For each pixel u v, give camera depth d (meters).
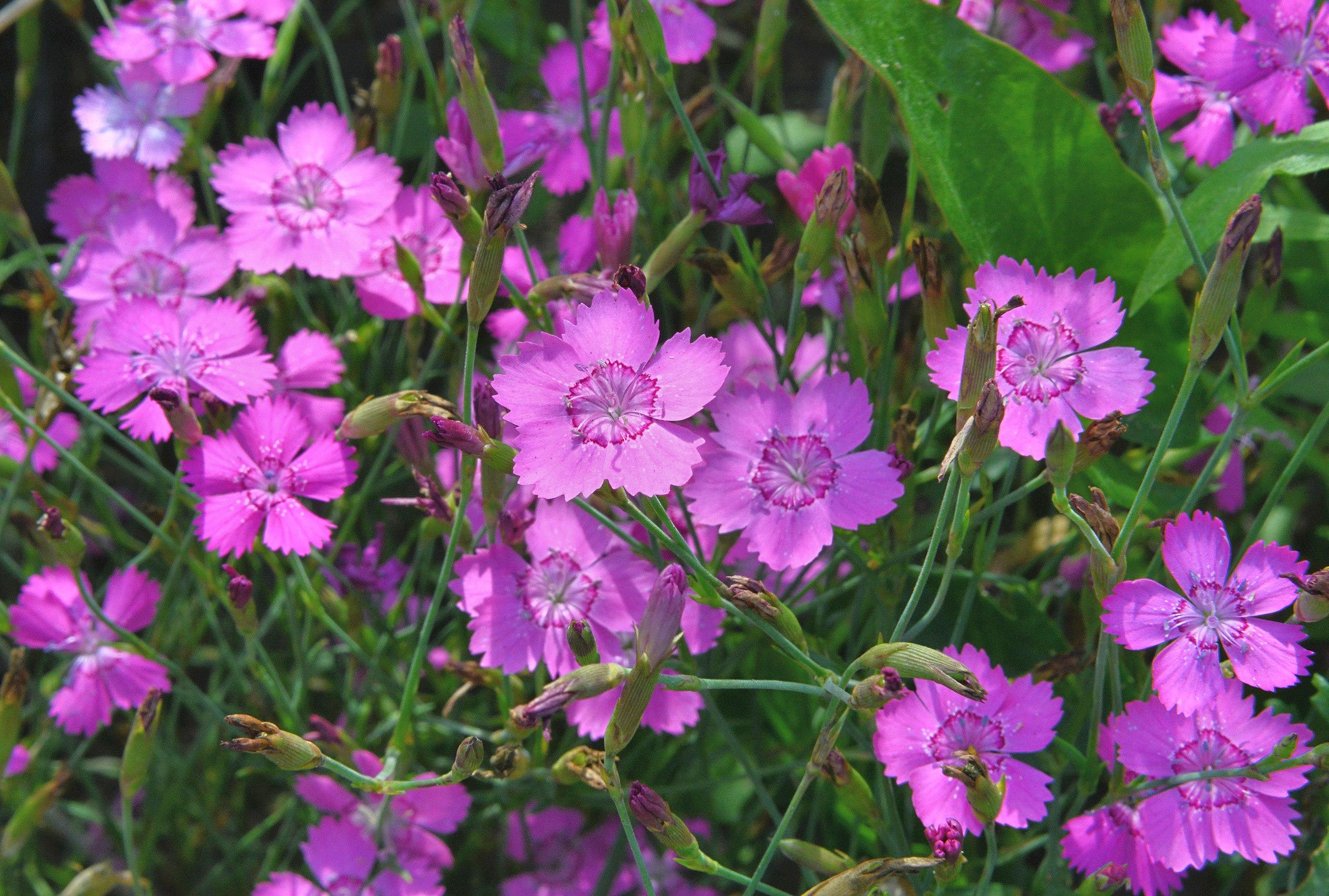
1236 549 0.39
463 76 0.35
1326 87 0.36
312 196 0.37
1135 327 0.36
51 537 0.35
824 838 0.38
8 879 0.38
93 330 0.37
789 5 0.46
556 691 0.32
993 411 0.32
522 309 0.35
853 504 0.34
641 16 0.35
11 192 0.38
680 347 0.33
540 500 0.35
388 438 0.37
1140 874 0.34
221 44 0.39
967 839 0.37
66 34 0.46
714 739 0.39
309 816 0.38
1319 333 0.39
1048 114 0.35
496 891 0.39
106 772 0.39
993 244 0.36
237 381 0.35
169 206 0.39
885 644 0.32
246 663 0.40
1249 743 0.33
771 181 0.42
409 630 0.38
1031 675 0.35
